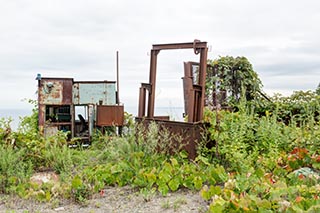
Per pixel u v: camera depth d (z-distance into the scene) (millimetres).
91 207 2783
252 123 4113
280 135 3912
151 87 4699
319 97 5836
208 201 2723
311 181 2830
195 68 5699
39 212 2699
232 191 2535
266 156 3615
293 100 6262
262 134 3846
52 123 5965
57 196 3084
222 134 3723
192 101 3986
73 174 3791
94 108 6230
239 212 2182
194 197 2898
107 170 3475
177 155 3832
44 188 3264
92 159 4414
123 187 3326
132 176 3373
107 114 6039
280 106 6090
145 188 3072
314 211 2031
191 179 3125
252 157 3566
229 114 4102
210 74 7070
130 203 2828
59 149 4469
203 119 4062
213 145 3857
